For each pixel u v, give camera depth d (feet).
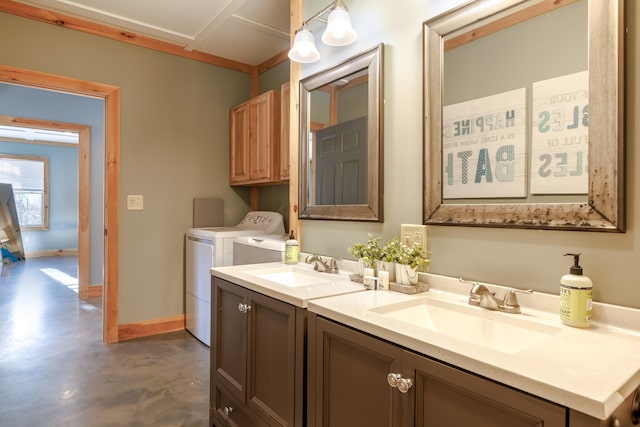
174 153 11.27
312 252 7.09
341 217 6.31
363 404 3.60
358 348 3.64
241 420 5.49
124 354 9.42
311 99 7.12
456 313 4.16
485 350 2.82
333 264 6.23
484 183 4.41
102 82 9.99
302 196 7.23
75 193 27.68
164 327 11.11
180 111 11.35
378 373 3.45
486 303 4.03
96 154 15.14
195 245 10.74
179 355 9.39
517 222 4.06
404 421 3.17
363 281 5.23
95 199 15.10
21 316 12.42
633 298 3.32
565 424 2.23
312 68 7.15
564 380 2.34
